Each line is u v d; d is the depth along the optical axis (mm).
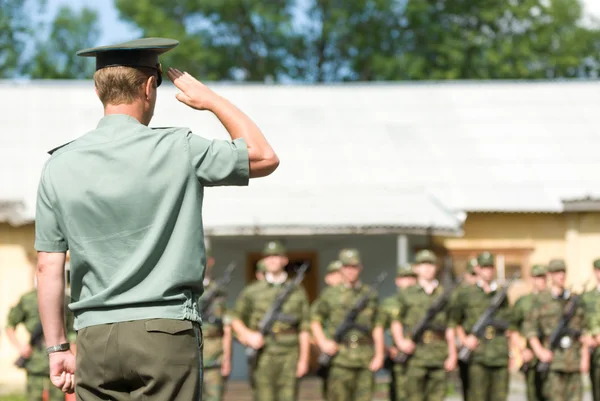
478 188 28875
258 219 25141
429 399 16531
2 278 26891
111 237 4535
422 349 16422
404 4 52531
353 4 52625
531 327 16922
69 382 4914
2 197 27547
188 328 4539
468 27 53938
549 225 28391
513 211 27969
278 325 16156
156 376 4430
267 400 16062
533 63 53031
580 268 28094
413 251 28047
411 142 31250
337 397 16125
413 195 27500
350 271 16266
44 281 4738
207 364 16391
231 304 27875
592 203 27547
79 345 4574
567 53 53000
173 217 4582
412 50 52594
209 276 16828
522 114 33062
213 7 52188
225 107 4840
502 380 16781
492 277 16938
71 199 4570
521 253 28297
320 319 16266
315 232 25078
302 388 24891
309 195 27281
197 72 52094
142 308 4488
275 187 28125
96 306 4508
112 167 4578
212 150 4676
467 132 31953
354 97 33781
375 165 29766
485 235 28359
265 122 31953
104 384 4523
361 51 52906
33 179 28828
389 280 28016
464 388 16922
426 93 34156
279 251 16391
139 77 4762
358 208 26156
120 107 4742
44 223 4688
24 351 14969
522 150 30922
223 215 25406
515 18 52938
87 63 58281
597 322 16906
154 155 4602
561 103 33688
